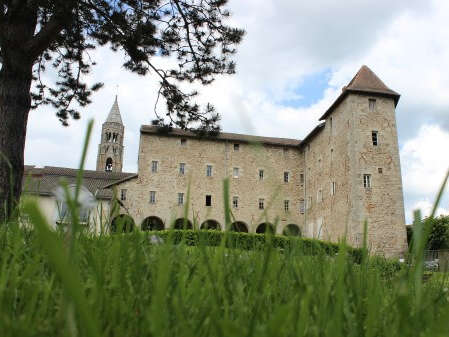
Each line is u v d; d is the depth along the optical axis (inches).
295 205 1384.1
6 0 279.1
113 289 27.4
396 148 1051.9
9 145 270.7
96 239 40.5
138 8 341.4
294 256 32.1
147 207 1257.4
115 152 2197.3
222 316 24.2
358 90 1070.4
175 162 1326.3
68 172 1286.9
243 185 1343.5
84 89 411.5
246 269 32.3
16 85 286.2
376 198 995.9
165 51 366.6
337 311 19.6
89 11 339.9
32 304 22.1
